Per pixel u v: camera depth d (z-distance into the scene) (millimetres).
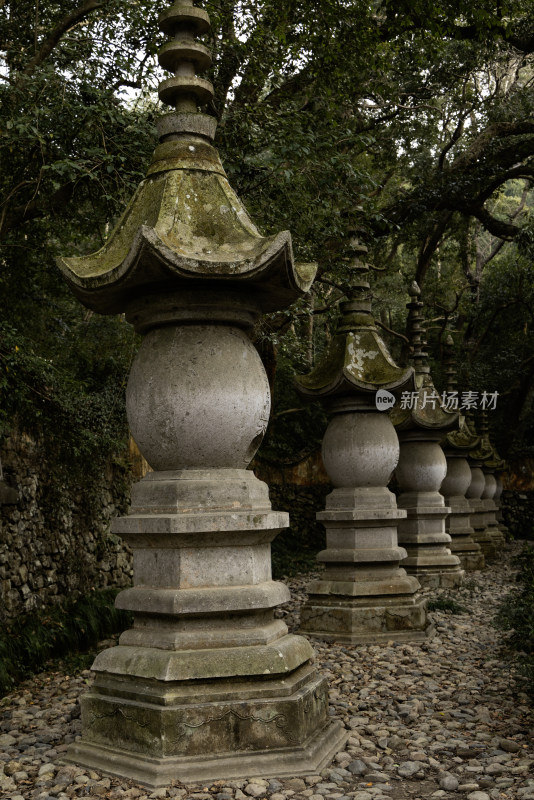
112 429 9625
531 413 23000
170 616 4031
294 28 9500
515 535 20781
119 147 7250
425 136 17188
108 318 13070
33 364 7125
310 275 4402
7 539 7145
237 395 4164
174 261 3818
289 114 8742
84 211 9594
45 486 8164
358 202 9461
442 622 8336
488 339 24156
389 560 7562
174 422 4133
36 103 7051
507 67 16375
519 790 3639
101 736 3990
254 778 3688
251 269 3887
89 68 8320
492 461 17297
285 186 8445
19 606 7156
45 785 3721
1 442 7199
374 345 7711
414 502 11102
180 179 4363
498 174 16547
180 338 4227
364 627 7426
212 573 4090
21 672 6477
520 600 6527
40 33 9078
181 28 4523
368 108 14672
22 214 8383
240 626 4078
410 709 5055
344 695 5512
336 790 3639
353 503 7641
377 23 12039
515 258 23656
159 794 3523
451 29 10969
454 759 4180
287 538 15617
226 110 9242
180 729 3732
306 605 7715
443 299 24031
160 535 4023
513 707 5070
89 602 8453
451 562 10922
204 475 4168
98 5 8039
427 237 19453
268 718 3838
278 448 16812
